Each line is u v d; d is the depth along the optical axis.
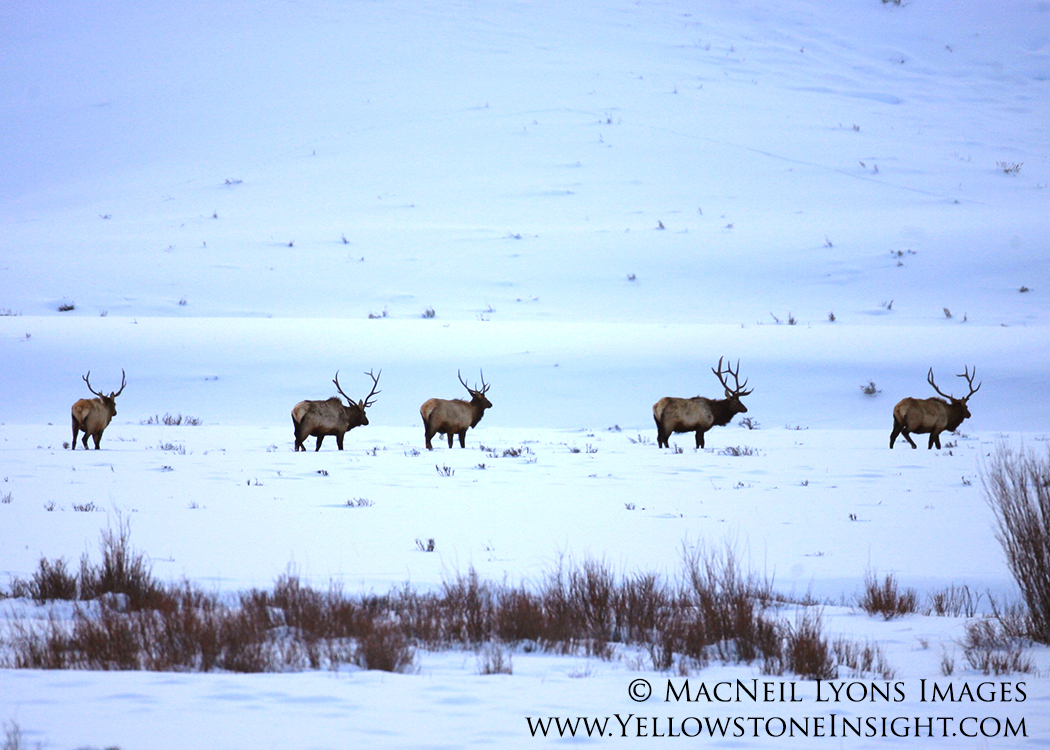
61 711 21.81
